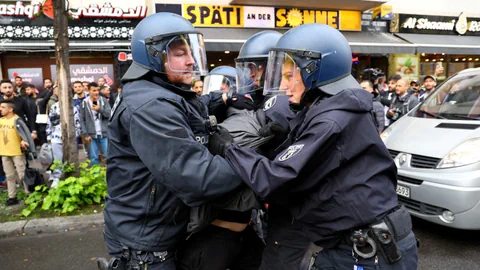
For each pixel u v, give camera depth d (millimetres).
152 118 1291
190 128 1395
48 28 8023
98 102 5945
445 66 11211
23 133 4469
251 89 2326
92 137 5887
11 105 4488
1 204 4512
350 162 1287
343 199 1278
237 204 1373
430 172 3109
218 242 1607
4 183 5375
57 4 4262
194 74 1471
